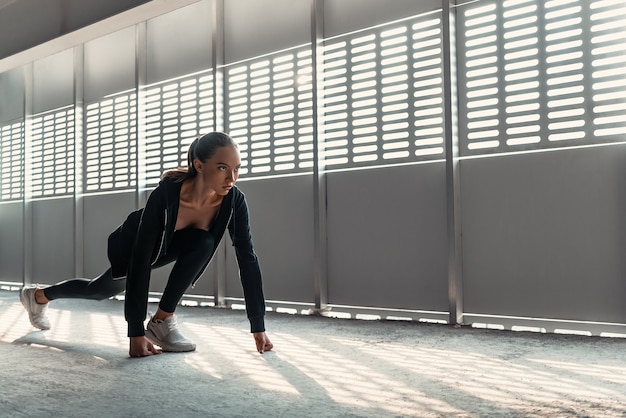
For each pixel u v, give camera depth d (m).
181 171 2.67
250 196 4.85
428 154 3.88
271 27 4.75
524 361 2.47
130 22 5.04
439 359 2.55
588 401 1.81
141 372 2.35
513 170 3.54
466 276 3.70
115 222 6.04
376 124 4.13
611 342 2.93
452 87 3.71
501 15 3.59
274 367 2.42
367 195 4.15
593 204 3.26
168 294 2.79
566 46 3.36
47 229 6.84
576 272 3.31
